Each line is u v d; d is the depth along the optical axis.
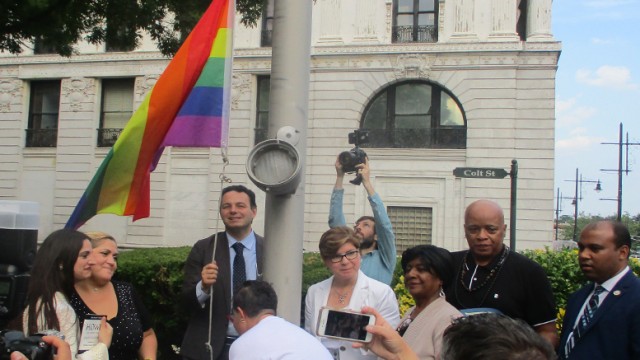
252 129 26.75
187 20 12.91
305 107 4.64
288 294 4.52
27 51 29.05
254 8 14.13
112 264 4.54
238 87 26.78
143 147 5.39
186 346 5.18
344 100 25.97
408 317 4.18
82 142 28.34
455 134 25.34
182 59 5.32
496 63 24.72
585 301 4.26
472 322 1.85
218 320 5.16
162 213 27.02
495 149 24.59
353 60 25.94
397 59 25.52
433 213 25.17
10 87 29.38
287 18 4.61
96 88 28.42
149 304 7.59
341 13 26.28
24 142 29.45
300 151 4.52
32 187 29.14
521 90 24.66
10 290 5.64
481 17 25.16
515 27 24.86
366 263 5.71
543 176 24.22
